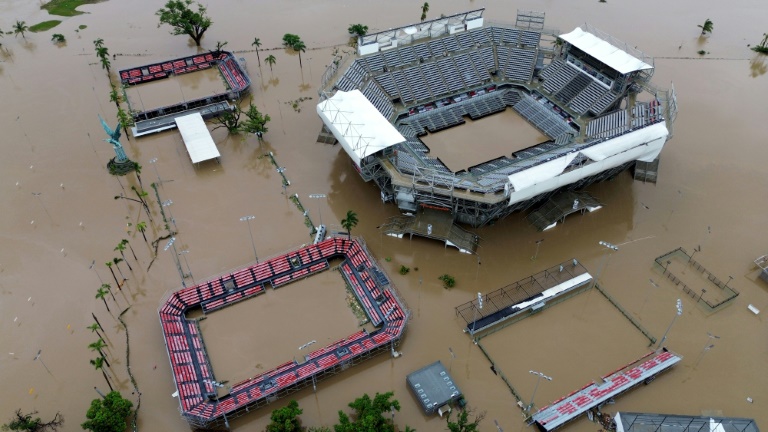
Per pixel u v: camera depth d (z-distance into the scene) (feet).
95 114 551.59
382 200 453.17
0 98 573.33
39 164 489.26
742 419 296.10
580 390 321.52
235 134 525.75
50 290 384.68
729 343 348.79
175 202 453.58
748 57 634.02
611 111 506.07
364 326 363.15
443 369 327.88
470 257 407.44
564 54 552.41
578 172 392.27
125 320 366.84
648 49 644.27
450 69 563.07
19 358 345.10
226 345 353.51
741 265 396.98
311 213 444.14
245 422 312.91
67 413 317.83
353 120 433.07
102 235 424.46
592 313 369.09
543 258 405.18
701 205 443.73
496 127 530.27
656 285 384.68
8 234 424.87
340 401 323.16
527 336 356.18
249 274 388.78
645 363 333.42
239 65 597.93
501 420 311.27
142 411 318.65
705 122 529.86
